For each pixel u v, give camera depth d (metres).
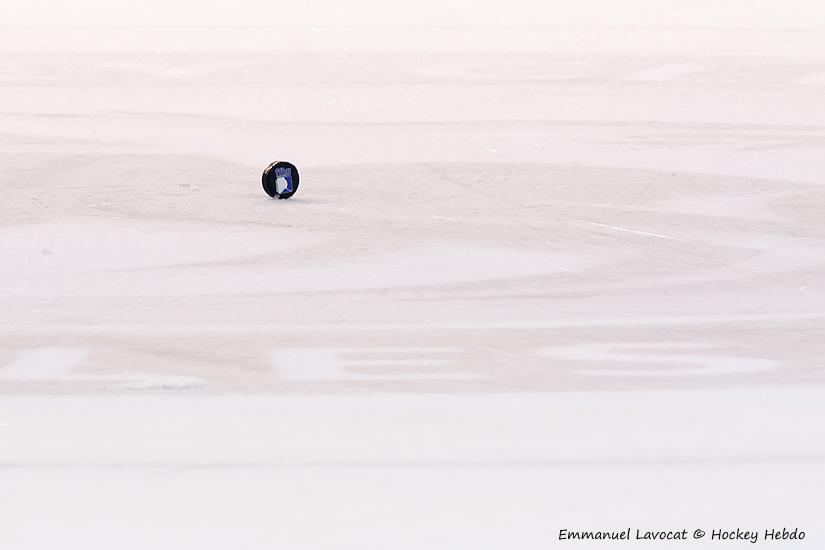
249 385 24.66
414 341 28.62
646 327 30.03
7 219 44.69
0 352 27.70
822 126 69.44
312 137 67.31
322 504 17.27
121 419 22.00
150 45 132.12
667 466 18.89
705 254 38.69
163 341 28.72
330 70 105.06
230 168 57.00
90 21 173.75
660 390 24.03
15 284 35.00
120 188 51.66
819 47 121.88
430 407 22.77
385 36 141.62
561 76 98.44
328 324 30.39
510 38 137.12
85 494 17.77
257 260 38.00
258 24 165.38
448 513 16.92
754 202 47.62
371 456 19.55
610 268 36.81
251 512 16.98
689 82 93.25
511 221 44.12
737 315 31.28
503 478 18.34
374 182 52.84
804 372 25.61
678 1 199.88
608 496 17.53
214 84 95.81
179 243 40.56
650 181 52.44
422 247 39.78
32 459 19.48
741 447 19.89
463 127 70.75
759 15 172.50
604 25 156.62
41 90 91.81
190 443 20.39
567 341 28.61
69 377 25.39
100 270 36.75
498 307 32.22
